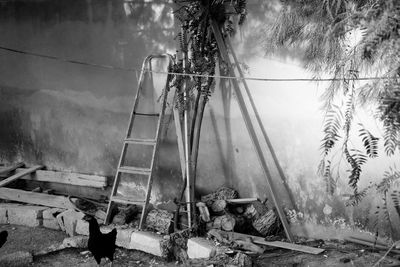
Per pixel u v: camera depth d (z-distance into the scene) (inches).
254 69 209.2
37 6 259.8
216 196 221.9
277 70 202.7
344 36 167.2
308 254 188.7
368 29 135.0
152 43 234.2
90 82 252.5
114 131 249.8
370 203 187.6
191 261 186.2
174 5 225.8
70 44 254.8
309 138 199.3
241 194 222.4
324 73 185.9
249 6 206.2
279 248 196.7
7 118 277.1
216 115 223.3
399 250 181.6
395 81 137.1
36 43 263.3
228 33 214.2
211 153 227.8
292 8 181.6
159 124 220.4
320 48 179.6
